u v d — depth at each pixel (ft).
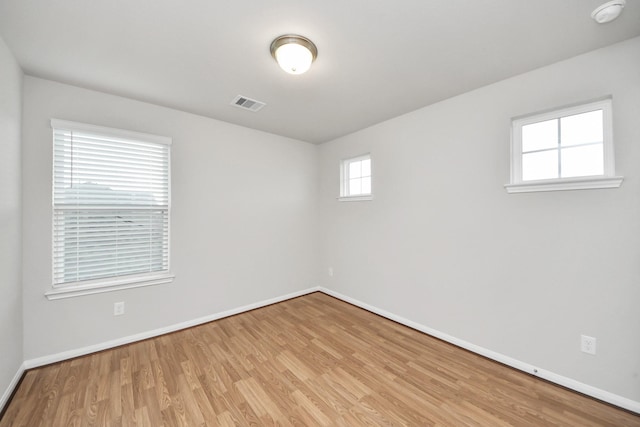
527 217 6.62
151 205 8.54
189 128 9.26
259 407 5.50
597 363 5.69
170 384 6.20
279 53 5.54
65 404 5.51
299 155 12.71
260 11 4.64
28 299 6.63
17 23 4.85
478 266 7.52
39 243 6.76
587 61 5.82
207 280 9.71
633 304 5.32
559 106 6.16
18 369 6.22
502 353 7.07
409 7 4.56
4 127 5.45
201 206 9.57
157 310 8.60
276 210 11.83
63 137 7.12
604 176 5.52
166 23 4.92
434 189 8.53
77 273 7.37
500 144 7.09
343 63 6.27
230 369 6.81
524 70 6.57
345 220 11.97
